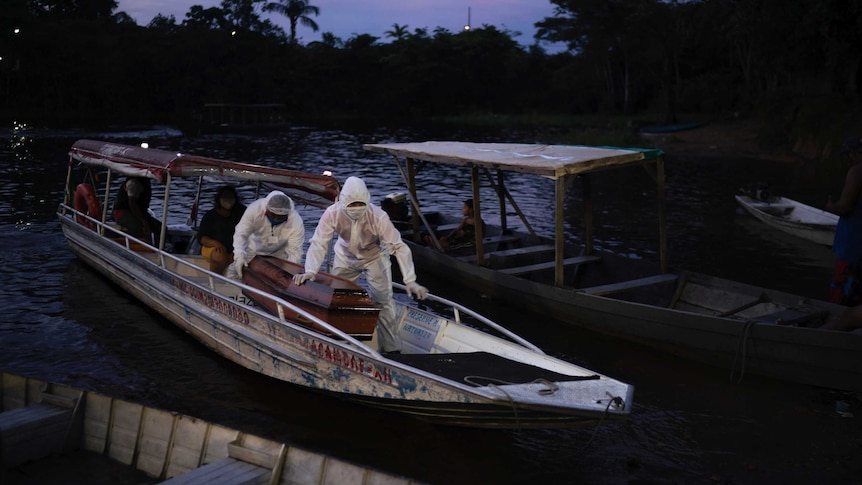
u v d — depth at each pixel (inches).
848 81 1120.8
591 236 408.2
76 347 296.8
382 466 213.0
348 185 245.9
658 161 359.9
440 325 273.6
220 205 334.3
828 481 206.5
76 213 406.6
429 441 228.8
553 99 2701.8
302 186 329.4
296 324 256.2
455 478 207.8
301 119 2554.1
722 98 1996.8
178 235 420.8
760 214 587.8
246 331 270.4
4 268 407.5
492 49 2819.9
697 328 291.3
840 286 325.7
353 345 235.5
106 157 369.4
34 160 929.5
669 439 233.5
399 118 2662.4
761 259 469.7
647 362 298.7
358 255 263.1
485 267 387.2
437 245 425.7
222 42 2536.9
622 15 1998.0
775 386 274.8
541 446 228.5
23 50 2231.8
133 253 342.6
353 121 2437.3
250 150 1255.5
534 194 754.8
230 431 194.1
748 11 1167.6
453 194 747.4
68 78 2314.2
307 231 531.8
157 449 203.3
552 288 340.2
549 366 232.4
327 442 226.2
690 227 576.1
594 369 291.3
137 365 281.7
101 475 201.0
